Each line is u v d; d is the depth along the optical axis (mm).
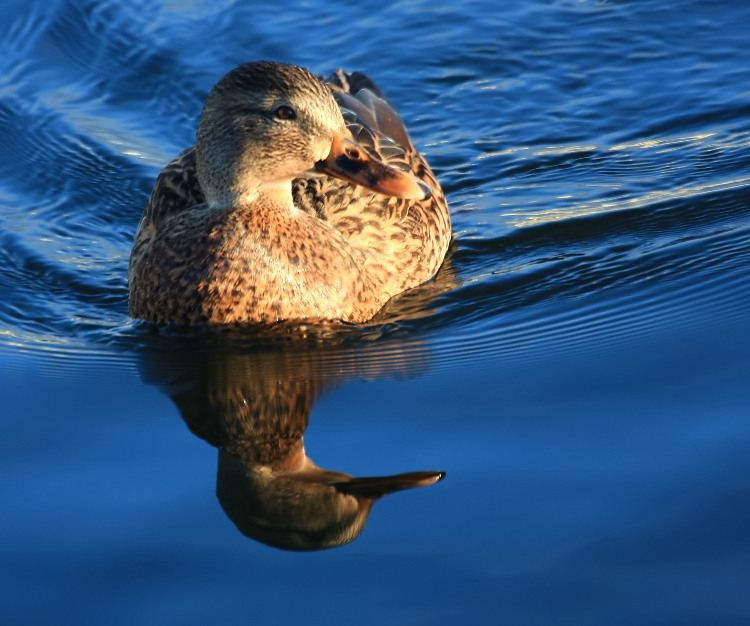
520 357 21719
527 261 26750
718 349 20859
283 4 38750
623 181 30578
